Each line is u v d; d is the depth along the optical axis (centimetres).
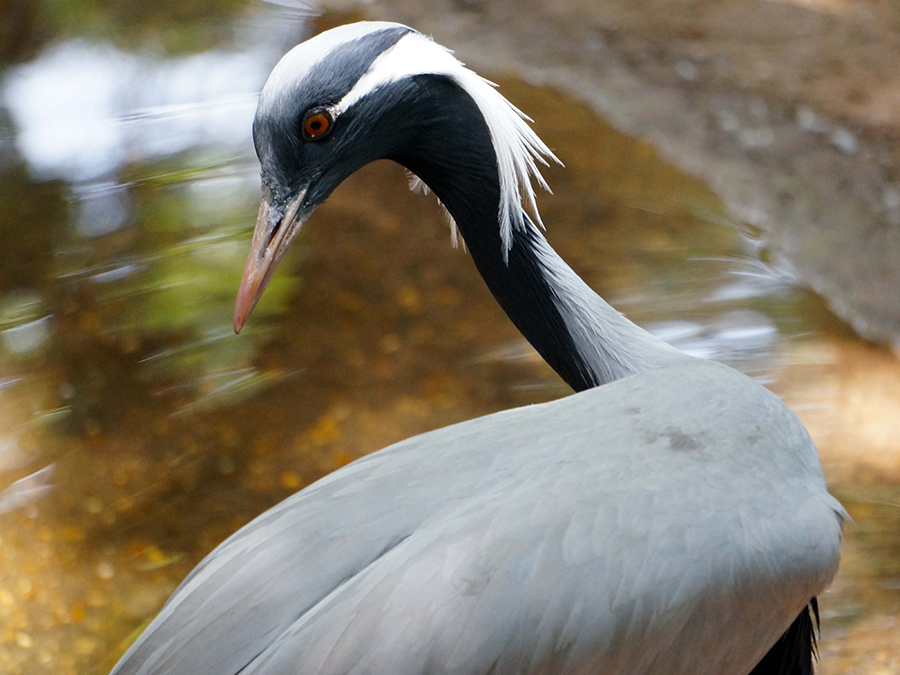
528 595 384
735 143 1313
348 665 370
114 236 1134
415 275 1107
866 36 1503
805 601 450
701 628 411
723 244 1166
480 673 375
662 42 1477
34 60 1405
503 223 535
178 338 1029
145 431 942
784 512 432
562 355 556
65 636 777
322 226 1153
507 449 447
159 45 1445
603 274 1109
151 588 815
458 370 1001
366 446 929
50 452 927
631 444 440
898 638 784
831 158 1295
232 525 859
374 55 488
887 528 877
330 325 1041
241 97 1344
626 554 396
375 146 504
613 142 1311
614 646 392
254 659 384
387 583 384
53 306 1062
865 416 989
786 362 1037
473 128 520
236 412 960
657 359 543
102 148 1255
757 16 1545
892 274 1172
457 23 1523
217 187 1194
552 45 1482
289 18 1517
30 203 1185
